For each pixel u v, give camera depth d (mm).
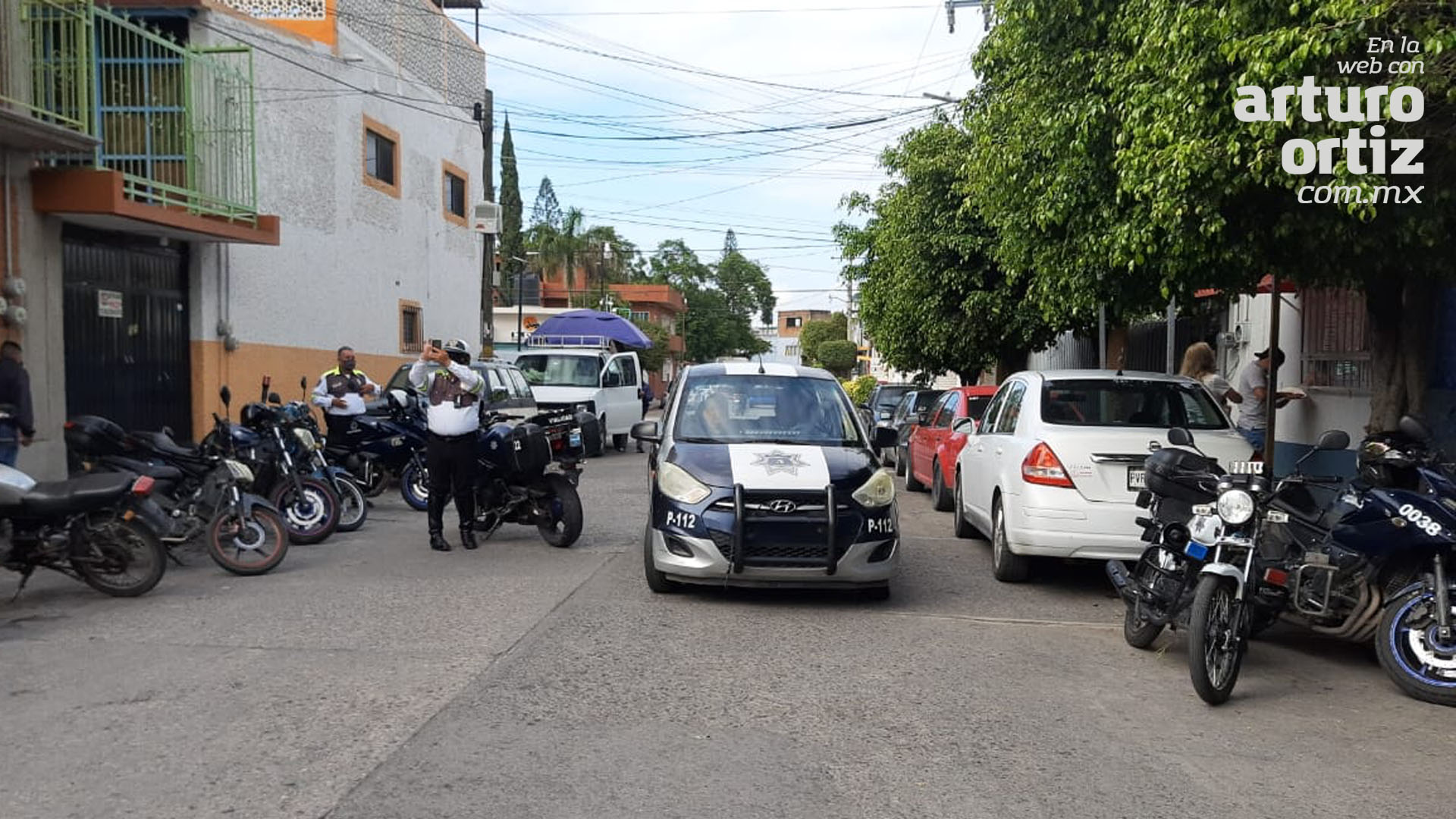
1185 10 7430
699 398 9078
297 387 16953
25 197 11305
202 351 14516
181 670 6004
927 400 17859
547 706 5457
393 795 4320
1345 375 11672
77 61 11688
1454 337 9812
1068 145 9461
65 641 6641
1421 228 7391
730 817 4176
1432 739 5332
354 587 8305
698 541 7602
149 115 13117
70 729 5051
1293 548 6492
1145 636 6781
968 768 4773
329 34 18062
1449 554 5957
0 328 10969
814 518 7598
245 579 8641
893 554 7930
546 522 10164
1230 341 14445
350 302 18844
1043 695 5887
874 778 4625
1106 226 9414
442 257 23344
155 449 9336
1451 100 6664
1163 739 5238
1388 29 6656
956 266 19781
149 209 12031
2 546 7598
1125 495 7926
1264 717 5629
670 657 6406
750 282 84688
